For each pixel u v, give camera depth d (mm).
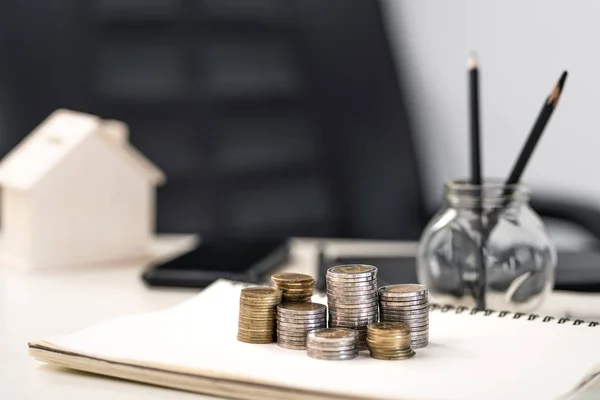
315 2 2342
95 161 1535
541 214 1936
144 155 2377
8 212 1540
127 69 2387
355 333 840
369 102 2330
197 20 2385
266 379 760
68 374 888
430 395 720
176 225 2371
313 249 1665
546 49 2848
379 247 1668
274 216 2365
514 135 2895
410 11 2920
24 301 1268
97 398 815
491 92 2900
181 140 2381
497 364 804
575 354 833
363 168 2342
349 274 860
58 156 1503
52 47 2379
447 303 1102
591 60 2818
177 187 2373
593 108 2828
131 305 1243
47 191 1492
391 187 2328
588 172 2850
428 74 2934
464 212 1101
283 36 2363
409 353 827
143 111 2383
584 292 1288
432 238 1116
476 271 1083
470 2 2879
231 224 2369
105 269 1506
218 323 952
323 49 2344
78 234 1529
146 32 2395
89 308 1226
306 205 2359
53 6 2381
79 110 2379
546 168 2879
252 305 877
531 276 1079
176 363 814
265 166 2369
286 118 2367
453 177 2934
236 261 1409
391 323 851
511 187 1091
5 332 1093
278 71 2365
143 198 1599
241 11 2377
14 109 2365
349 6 2328
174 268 1367
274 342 881
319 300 1041
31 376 885
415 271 1307
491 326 937
